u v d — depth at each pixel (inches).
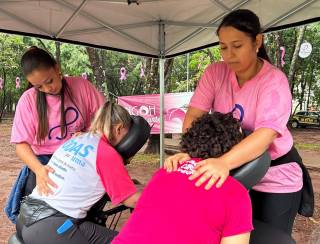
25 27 148.2
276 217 77.0
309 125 659.4
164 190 54.4
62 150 80.1
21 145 96.0
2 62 594.6
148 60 341.7
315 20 134.2
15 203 100.7
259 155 59.7
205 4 138.6
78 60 499.2
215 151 56.0
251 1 130.4
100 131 79.1
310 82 684.1
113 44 179.3
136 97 267.3
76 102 99.7
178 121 262.4
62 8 132.0
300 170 78.3
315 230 164.4
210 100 81.0
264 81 70.6
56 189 76.4
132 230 54.2
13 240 80.0
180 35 175.5
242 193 52.7
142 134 80.0
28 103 97.3
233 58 68.7
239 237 51.2
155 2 134.6
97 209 81.4
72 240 74.8
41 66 88.0
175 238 50.9
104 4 133.8
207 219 51.1
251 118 73.1
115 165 74.7
